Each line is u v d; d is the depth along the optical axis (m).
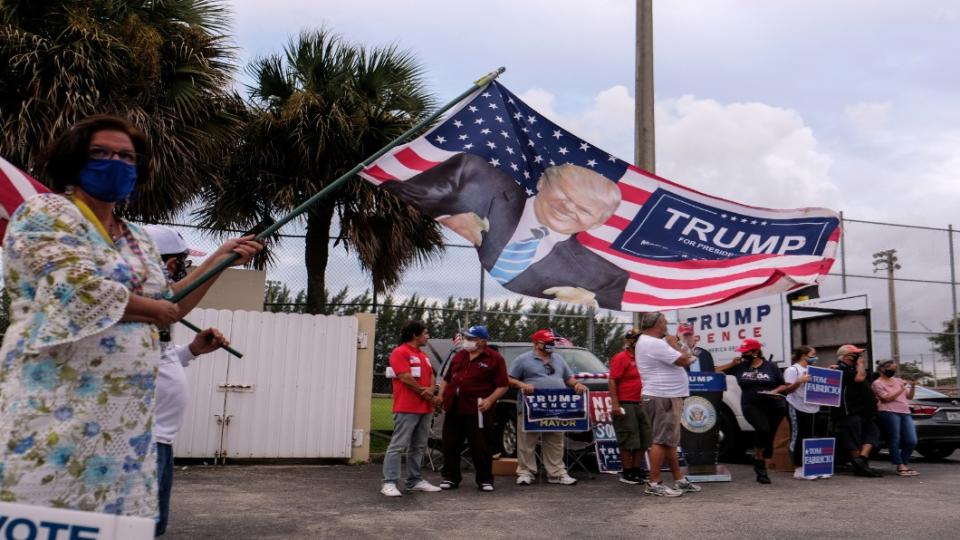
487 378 8.54
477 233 4.64
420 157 4.65
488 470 8.43
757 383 9.53
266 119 12.05
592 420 10.04
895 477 10.29
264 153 12.16
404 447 7.98
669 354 8.29
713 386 9.66
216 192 12.34
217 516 6.52
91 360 2.11
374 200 12.18
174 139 9.93
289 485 8.41
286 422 10.11
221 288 11.51
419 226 12.76
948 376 17.09
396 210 12.41
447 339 12.35
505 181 4.73
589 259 4.78
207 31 11.07
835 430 10.75
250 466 9.88
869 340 11.91
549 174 4.84
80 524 1.71
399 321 12.65
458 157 4.68
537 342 9.43
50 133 8.98
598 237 4.84
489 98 4.84
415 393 7.99
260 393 10.05
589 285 4.73
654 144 11.04
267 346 10.14
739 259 5.05
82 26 9.41
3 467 2.01
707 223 5.03
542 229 4.75
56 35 9.59
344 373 10.45
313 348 10.34
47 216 2.07
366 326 10.62
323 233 12.55
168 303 2.26
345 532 5.98
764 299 12.27
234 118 11.20
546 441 9.22
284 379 10.16
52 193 2.23
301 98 11.87
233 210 12.44
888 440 10.59
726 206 5.10
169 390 4.08
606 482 9.34
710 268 4.95
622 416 9.16
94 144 2.26
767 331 12.16
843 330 12.43
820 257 5.12
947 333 17.27
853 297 12.23
